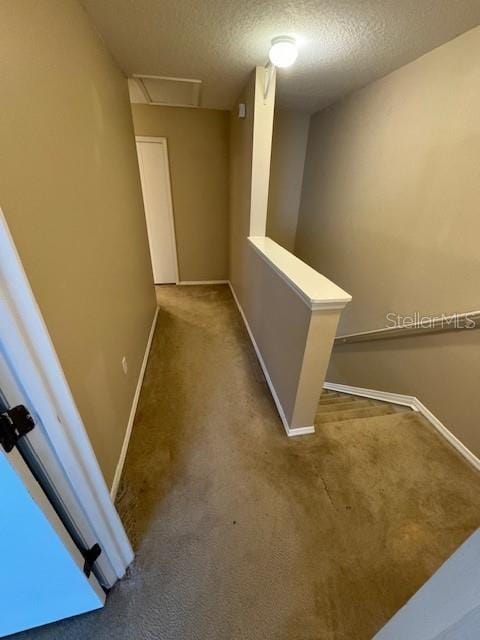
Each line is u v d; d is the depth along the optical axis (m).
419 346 1.99
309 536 1.22
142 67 2.03
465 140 1.57
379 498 1.38
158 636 0.94
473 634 0.40
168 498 1.36
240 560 1.13
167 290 4.07
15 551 0.71
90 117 1.37
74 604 0.92
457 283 1.68
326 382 3.49
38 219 0.85
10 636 0.93
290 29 1.52
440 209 1.76
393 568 1.13
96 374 1.25
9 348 0.57
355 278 2.75
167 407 1.93
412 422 1.87
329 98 2.80
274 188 3.80
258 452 1.61
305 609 1.01
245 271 2.89
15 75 0.77
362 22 1.45
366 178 2.48
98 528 0.91
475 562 0.43
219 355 2.55
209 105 3.15
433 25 1.46
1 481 0.58
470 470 1.54
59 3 1.08
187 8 1.34
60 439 0.72
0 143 0.69
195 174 3.66
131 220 2.14
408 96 1.94
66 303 1.01
